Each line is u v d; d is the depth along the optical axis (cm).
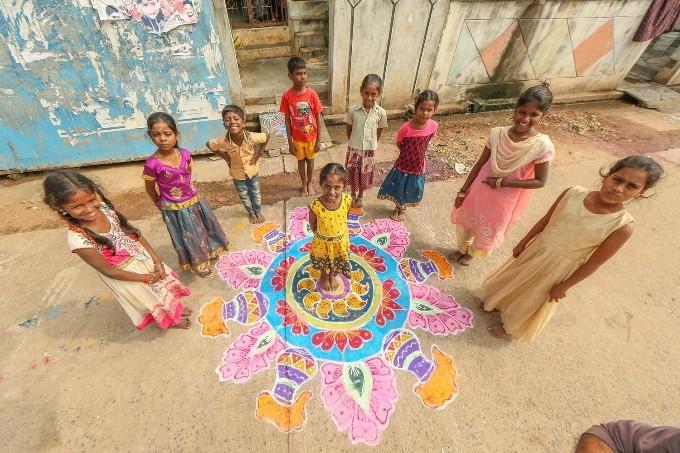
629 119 606
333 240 254
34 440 206
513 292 248
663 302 297
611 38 593
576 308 290
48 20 343
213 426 213
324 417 218
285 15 667
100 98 402
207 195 405
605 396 233
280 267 318
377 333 267
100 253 193
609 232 180
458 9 494
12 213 376
